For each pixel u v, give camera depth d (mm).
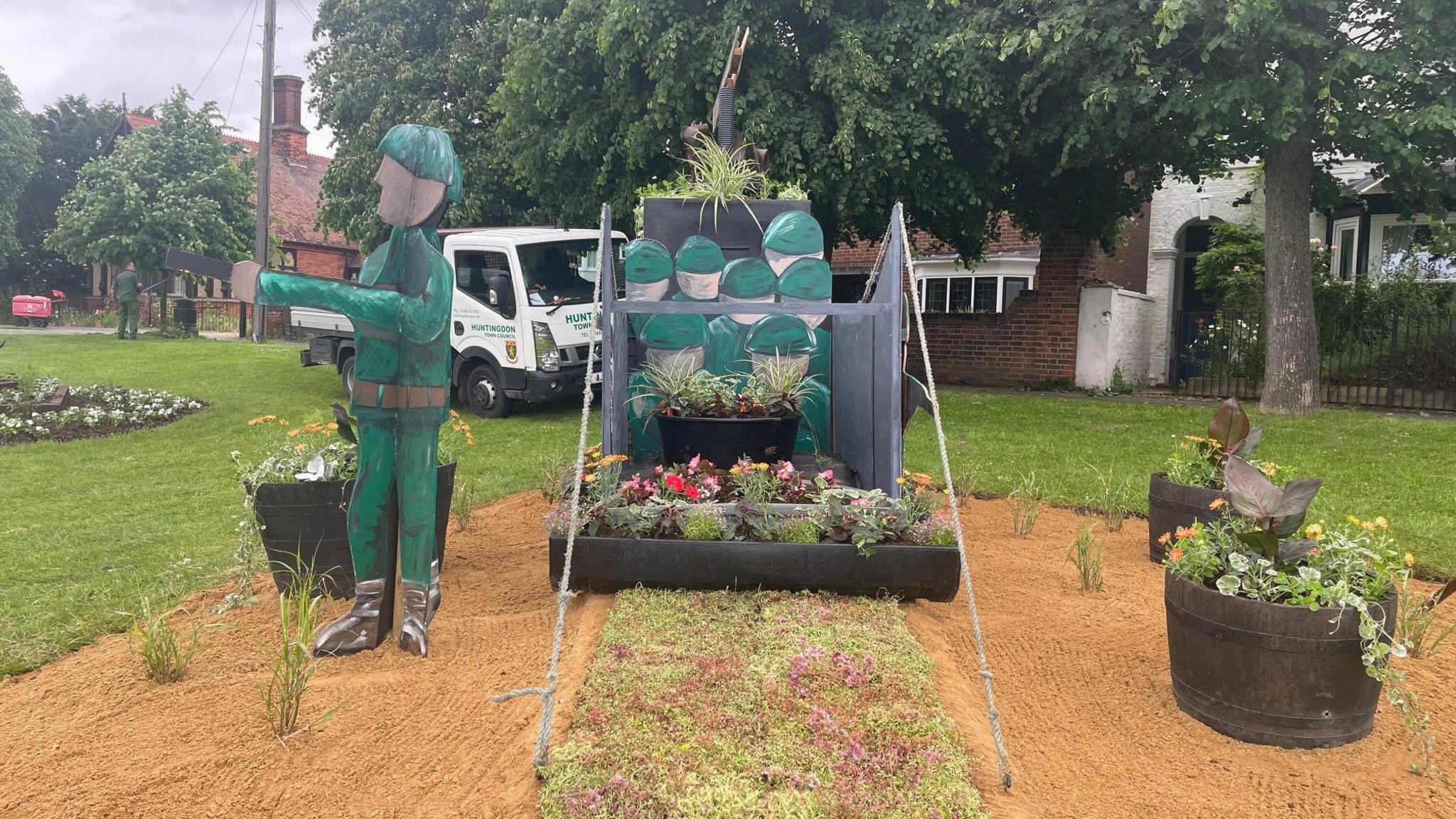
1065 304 15883
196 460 8781
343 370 13273
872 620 3986
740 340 6316
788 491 4828
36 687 3529
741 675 3387
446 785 2816
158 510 6668
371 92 17453
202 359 18656
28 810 2664
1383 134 9992
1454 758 3035
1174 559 3438
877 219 13516
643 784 2684
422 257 3756
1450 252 12500
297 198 36125
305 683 3178
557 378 11539
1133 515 6391
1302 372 12016
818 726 3018
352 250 36219
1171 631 3449
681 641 3729
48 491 7406
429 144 3693
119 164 26391
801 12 11812
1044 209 14820
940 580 4285
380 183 3713
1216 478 4941
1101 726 3279
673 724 3049
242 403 12602
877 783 2732
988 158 12828
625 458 5047
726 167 6398
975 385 16734
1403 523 5895
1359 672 3072
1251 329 14906
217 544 5652
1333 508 6301
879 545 4312
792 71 11828
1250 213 18188
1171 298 18531
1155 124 11711
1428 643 4012
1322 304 14773
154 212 25750
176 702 3340
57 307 36875
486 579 4941
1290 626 3041
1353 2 10531
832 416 6648
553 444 9641
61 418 10875
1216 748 3123
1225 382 15062
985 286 24422
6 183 32625
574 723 3102
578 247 12305
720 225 6273
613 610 4117
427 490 3854
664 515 4414
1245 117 11062
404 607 3871
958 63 10945
